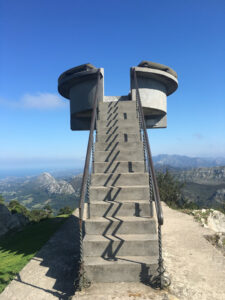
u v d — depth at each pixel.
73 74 6.27
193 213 7.52
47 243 5.09
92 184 4.23
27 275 3.60
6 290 3.18
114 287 2.85
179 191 11.07
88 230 3.49
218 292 2.89
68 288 3.18
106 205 3.73
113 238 3.30
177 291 2.89
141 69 6.02
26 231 7.31
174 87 7.01
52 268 3.82
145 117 7.26
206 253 4.16
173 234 5.28
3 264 4.31
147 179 4.19
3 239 7.01
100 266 2.97
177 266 3.62
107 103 5.87
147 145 3.60
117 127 5.35
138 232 3.47
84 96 6.43
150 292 2.72
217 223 7.50
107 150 4.83
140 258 3.12
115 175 4.21
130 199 3.94
